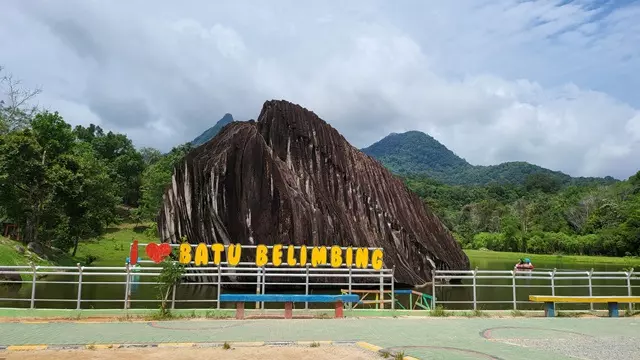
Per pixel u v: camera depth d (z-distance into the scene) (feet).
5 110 178.60
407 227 124.88
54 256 136.77
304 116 122.11
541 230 312.91
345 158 123.54
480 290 93.71
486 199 431.84
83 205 146.30
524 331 37.17
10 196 134.51
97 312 42.86
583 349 29.66
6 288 81.56
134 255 45.80
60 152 177.37
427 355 26.45
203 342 29.27
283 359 24.82
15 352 25.95
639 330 38.91
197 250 48.65
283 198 97.86
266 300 42.52
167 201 105.60
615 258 248.73
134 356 25.07
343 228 106.73
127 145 346.13
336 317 44.29
